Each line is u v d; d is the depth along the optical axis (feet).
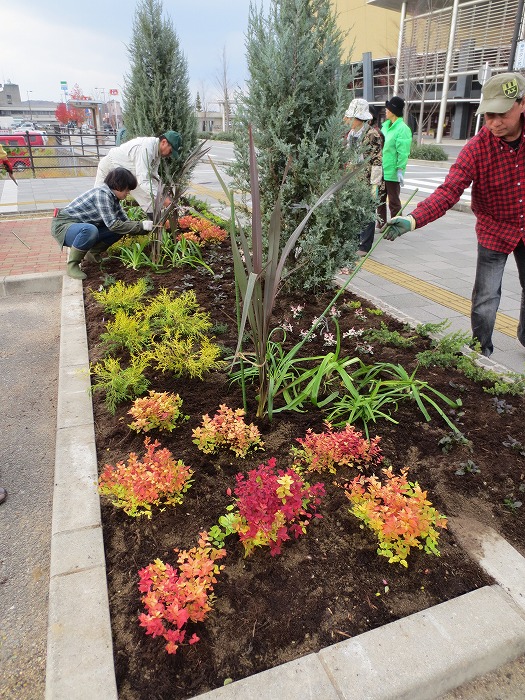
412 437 8.93
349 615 5.94
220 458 8.31
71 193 41.60
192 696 5.12
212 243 21.16
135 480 7.02
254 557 6.61
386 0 80.69
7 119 242.99
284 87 13.04
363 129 14.01
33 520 8.22
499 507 7.57
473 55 78.59
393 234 10.32
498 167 10.16
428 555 6.74
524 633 5.75
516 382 10.47
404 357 11.75
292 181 13.71
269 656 5.50
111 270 18.13
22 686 5.72
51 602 5.91
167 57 25.26
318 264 14.25
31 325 15.78
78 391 10.47
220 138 128.98
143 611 5.92
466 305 16.63
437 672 5.31
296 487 6.63
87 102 89.20
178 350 10.80
